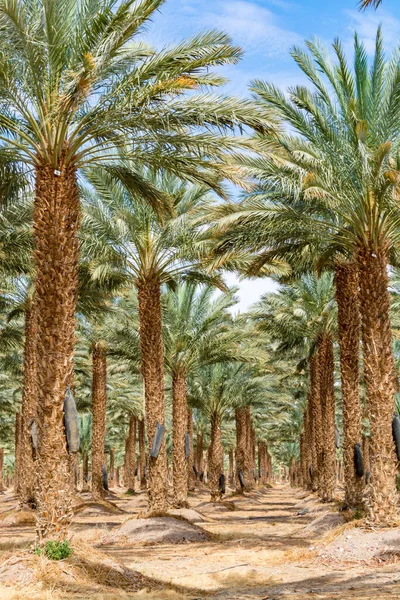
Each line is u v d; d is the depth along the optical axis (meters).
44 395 10.73
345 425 19.00
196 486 51.47
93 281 20.80
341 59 14.83
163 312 27.16
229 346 27.69
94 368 32.12
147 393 19.62
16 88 11.27
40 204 11.28
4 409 46.34
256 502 38.19
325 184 14.78
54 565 9.45
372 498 13.32
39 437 10.66
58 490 10.46
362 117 14.59
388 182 13.22
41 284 11.04
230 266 20.30
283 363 41.97
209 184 13.88
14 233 20.50
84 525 20.58
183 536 16.55
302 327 29.47
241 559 12.91
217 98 12.10
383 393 13.80
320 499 28.02
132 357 28.42
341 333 19.39
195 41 11.84
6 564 9.49
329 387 27.27
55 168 11.45
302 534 17.59
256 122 12.29
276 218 15.70
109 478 66.81
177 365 27.75
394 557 11.53
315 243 17.31
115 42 11.17
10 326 32.69
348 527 13.39
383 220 14.29
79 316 31.05
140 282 20.03
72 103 11.07
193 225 18.72
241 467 42.66
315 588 9.30
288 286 30.36
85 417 51.66
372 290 14.27
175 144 12.64
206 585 10.05
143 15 11.21
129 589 9.38
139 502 33.88
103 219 19.05
